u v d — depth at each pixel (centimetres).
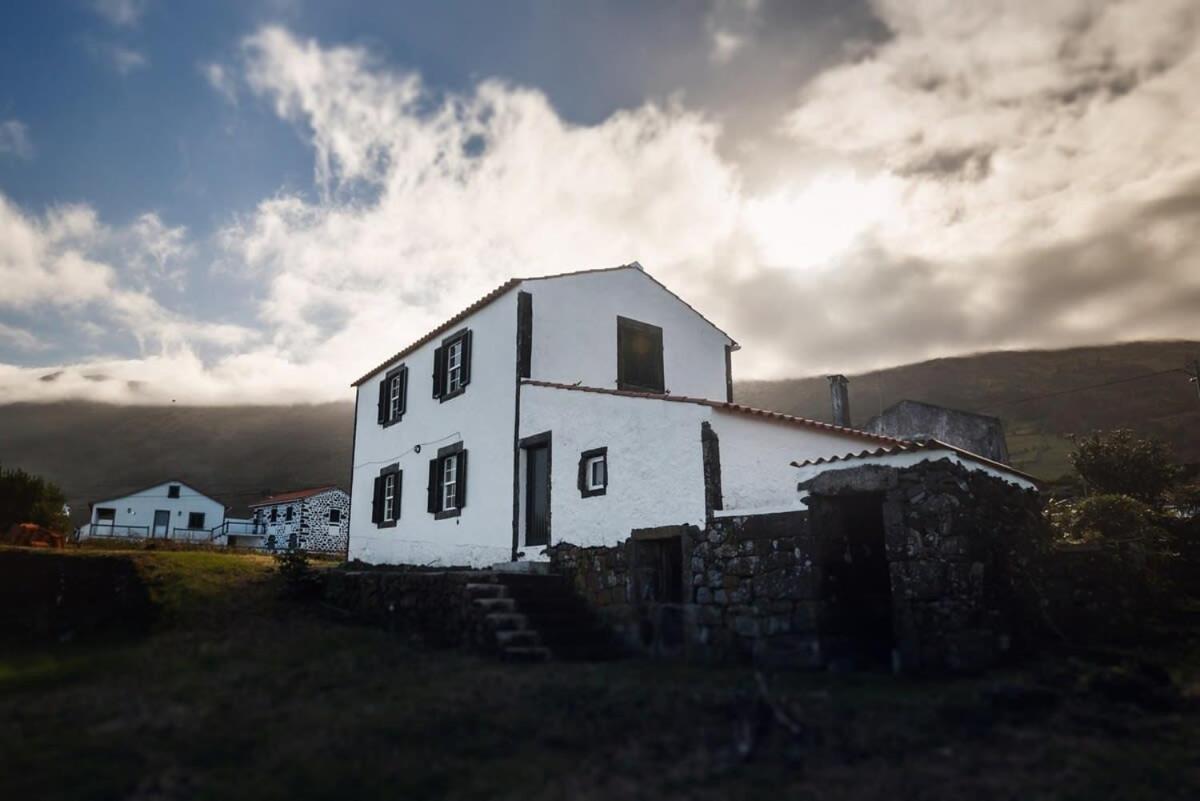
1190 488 1864
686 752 526
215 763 523
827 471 853
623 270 1614
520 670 809
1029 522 919
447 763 516
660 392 1609
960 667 722
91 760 521
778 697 620
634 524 1073
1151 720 568
